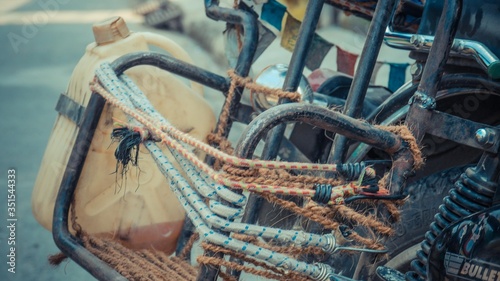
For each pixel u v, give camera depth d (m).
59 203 2.38
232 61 2.54
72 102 2.47
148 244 2.47
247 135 1.98
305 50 2.24
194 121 2.49
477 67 2.12
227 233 2.01
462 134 2.01
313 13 2.23
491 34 2.09
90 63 2.46
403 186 2.03
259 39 2.58
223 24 3.64
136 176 2.44
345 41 2.66
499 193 1.99
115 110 2.41
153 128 2.14
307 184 2.04
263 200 2.17
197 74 2.42
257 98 2.33
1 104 4.10
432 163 2.29
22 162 3.54
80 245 2.36
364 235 2.11
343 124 2.00
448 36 2.00
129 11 3.68
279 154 2.39
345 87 2.53
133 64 2.38
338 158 2.13
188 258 2.45
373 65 2.12
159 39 2.52
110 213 2.44
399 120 2.20
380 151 2.30
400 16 2.33
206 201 2.20
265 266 2.04
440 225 2.02
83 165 2.40
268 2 2.56
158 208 2.46
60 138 2.49
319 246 2.04
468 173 2.02
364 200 2.03
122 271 2.29
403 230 2.20
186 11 3.58
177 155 2.13
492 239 1.96
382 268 2.07
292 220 2.26
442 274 1.99
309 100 2.30
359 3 2.45
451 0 2.00
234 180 1.99
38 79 4.50
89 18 4.98
